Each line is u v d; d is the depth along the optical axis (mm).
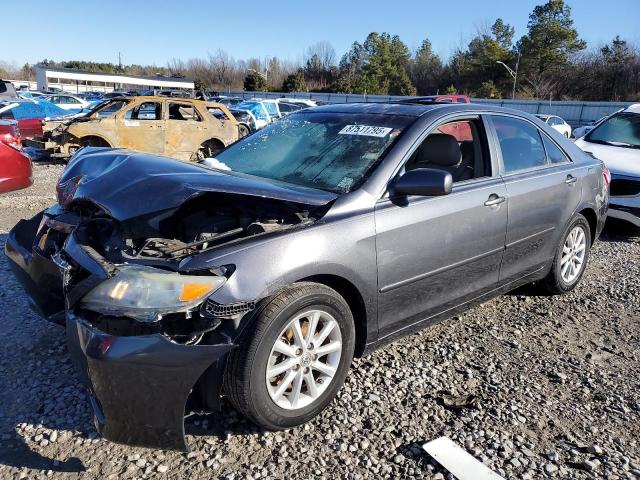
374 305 2975
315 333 2762
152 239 2750
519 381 3301
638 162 7059
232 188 2660
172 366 2277
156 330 2418
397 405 2990
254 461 2523
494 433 2770
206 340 2426
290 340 2662
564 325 4148
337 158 3350
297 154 3570
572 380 3338
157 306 2312
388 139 3322
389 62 78062
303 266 2600
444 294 3402
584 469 2537
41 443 2590
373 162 3186
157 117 13023
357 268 2826
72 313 2496
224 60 89188
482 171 3723
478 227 3492
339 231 2771
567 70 67562
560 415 2961
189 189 2613
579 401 3107
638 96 61312
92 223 2990
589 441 2746
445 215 3264
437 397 3088
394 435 2738
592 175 4676
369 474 2461
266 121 21266
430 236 3182
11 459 2480
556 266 4453
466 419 2879
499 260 3762
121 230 2830
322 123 3820
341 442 2666
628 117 8266
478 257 3555
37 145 12859
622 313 4430
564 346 3803
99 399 2350
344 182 3125
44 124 13656
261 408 2543
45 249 3174
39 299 3266
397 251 3014
